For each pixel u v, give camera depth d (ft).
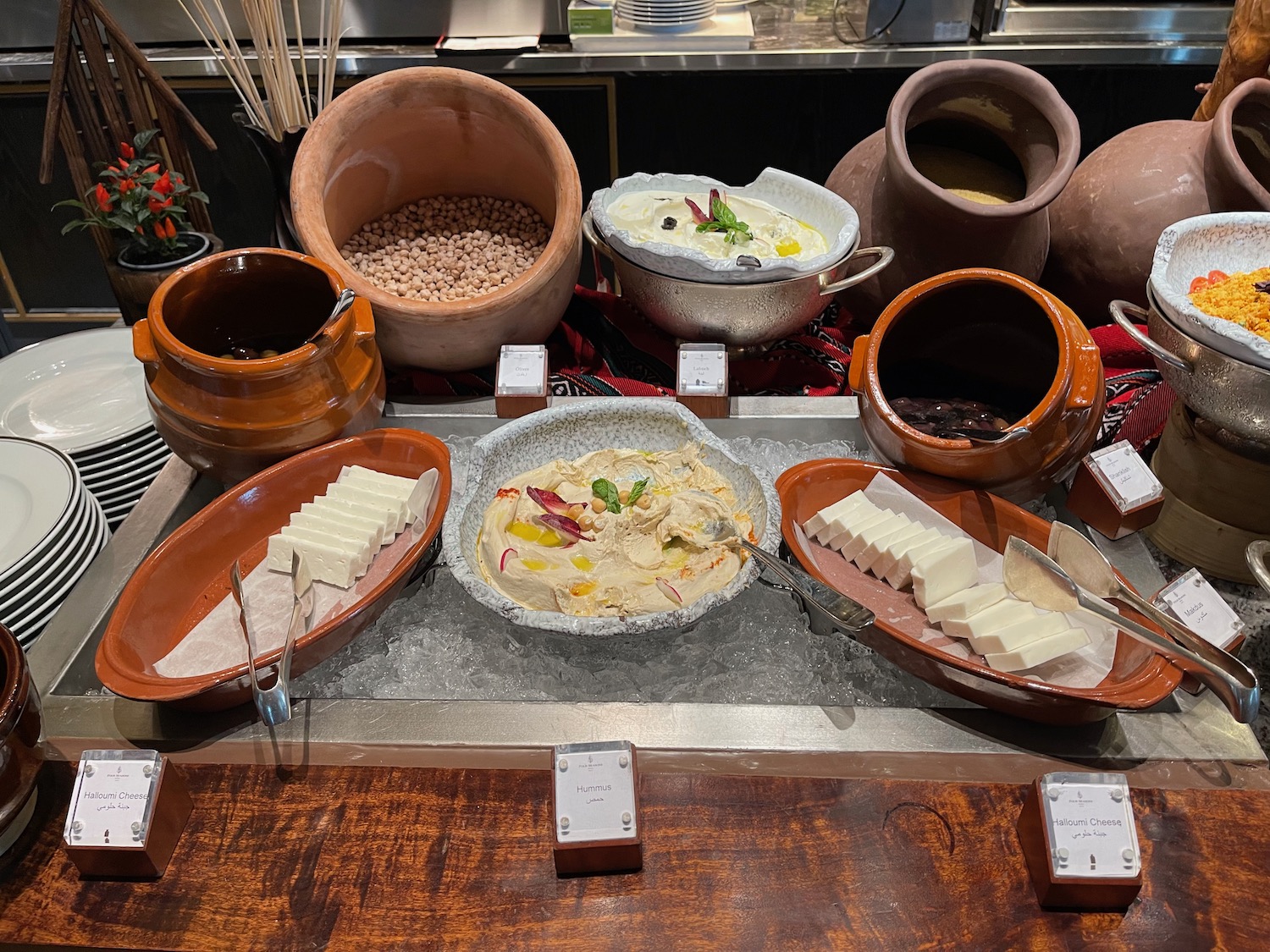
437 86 4.84
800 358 5.27
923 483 3.93
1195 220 4.05
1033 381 4.22
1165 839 2.90
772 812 3.00
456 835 2.98
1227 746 3.15
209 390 3.90
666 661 3.57
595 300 5.55
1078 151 4.45
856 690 3.51
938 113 4.91
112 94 6.12
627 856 2.84
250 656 3.15
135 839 2.83
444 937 2.76
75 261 9.26
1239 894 2.78
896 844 2.92
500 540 3.73
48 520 3.85
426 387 5.04
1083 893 2.71
